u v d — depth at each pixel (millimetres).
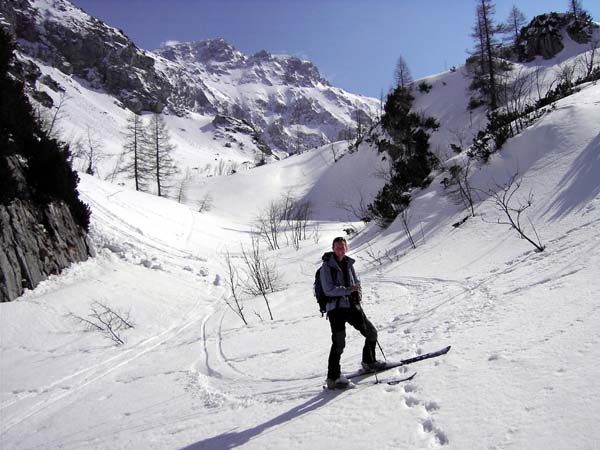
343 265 4855
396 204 22750
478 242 12977
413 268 13141
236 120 196125
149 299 15953
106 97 161500
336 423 3699
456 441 2820
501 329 4934
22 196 15422
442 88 53344
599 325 3883
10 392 8766
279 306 12789
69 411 6887
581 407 2693
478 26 46125
